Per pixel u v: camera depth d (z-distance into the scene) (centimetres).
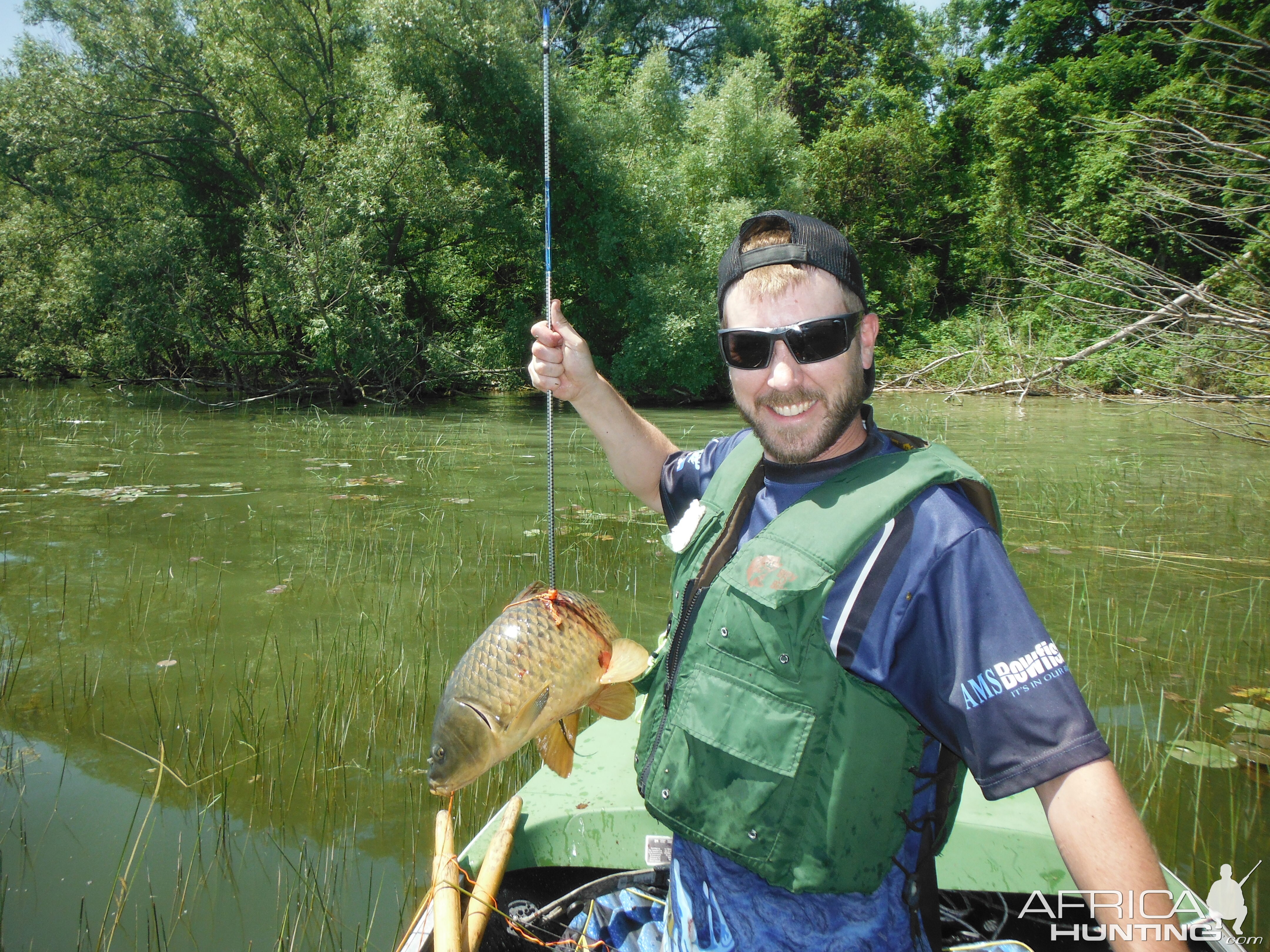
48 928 240
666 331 1560
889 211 2545
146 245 1502
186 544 586
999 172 2288
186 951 233
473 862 221
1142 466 912
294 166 1655
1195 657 416
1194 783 309
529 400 1662
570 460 940
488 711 135
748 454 168
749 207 1711
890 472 139
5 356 1877
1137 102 1978
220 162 1675
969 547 126
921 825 142
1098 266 1372
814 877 135
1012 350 1465
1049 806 116
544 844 236
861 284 154
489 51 1559
